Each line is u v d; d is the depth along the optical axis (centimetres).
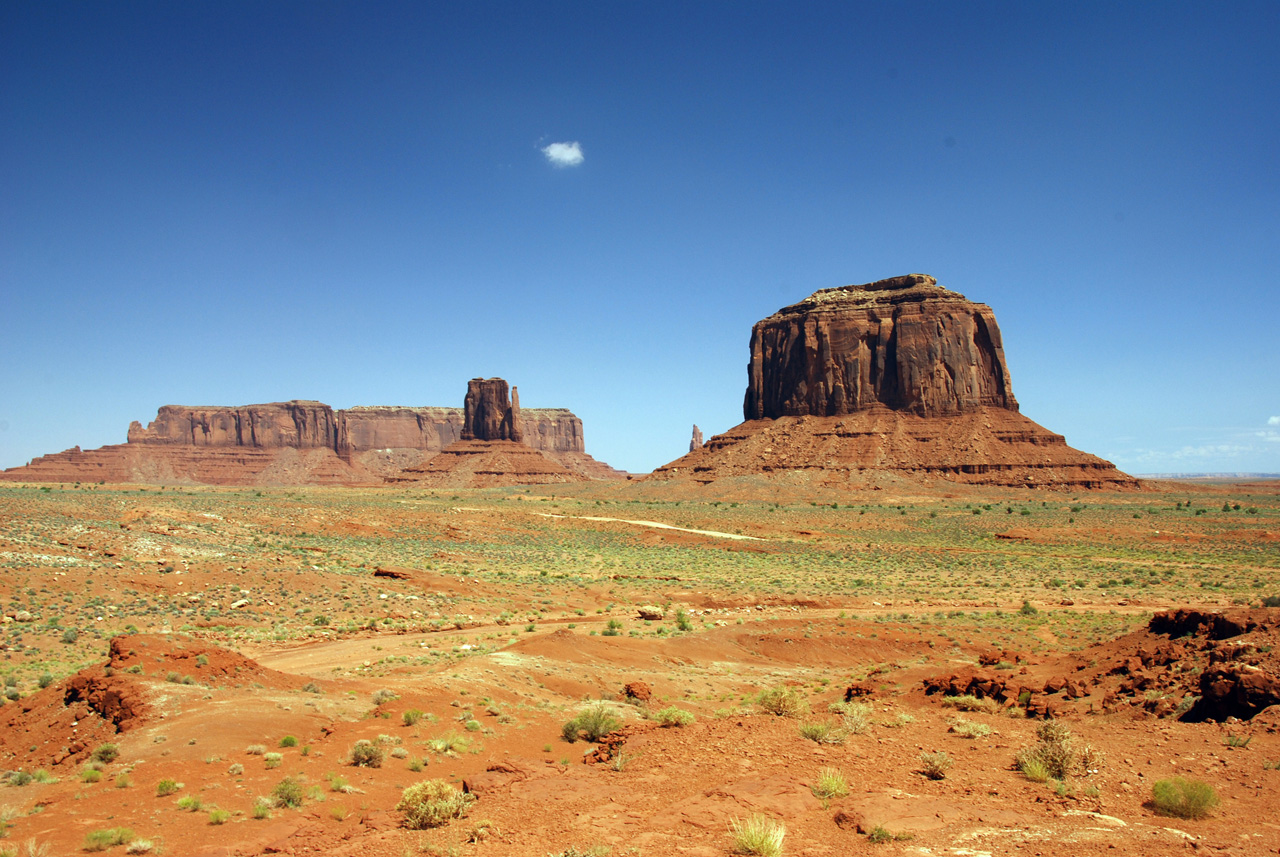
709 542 9356
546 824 1317
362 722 2061
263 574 5103
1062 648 3562
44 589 4125
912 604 5341
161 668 2180
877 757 1627
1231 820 1143
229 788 1545
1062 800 1283
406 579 5550
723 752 1711
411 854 1202
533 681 2725
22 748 1894
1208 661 1997
